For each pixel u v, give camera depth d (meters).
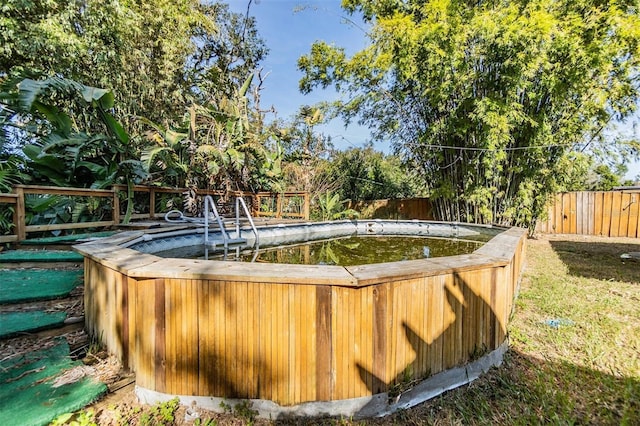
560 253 5.69
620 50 5.42
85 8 5.57
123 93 6.90
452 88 6.33
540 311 2.82
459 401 1.64
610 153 7.01
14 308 2.11
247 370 1.45
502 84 6.00
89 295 1.94
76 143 4.71
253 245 3.97
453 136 7.14
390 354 1.53
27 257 2.78
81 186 4.89
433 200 8.16
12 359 1.63
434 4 6.01
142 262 1.62
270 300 1.43
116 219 4.29
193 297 1.45
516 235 3.33
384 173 11.55
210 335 1.45
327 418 1.46
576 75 5.67
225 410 1.46
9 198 3.12
